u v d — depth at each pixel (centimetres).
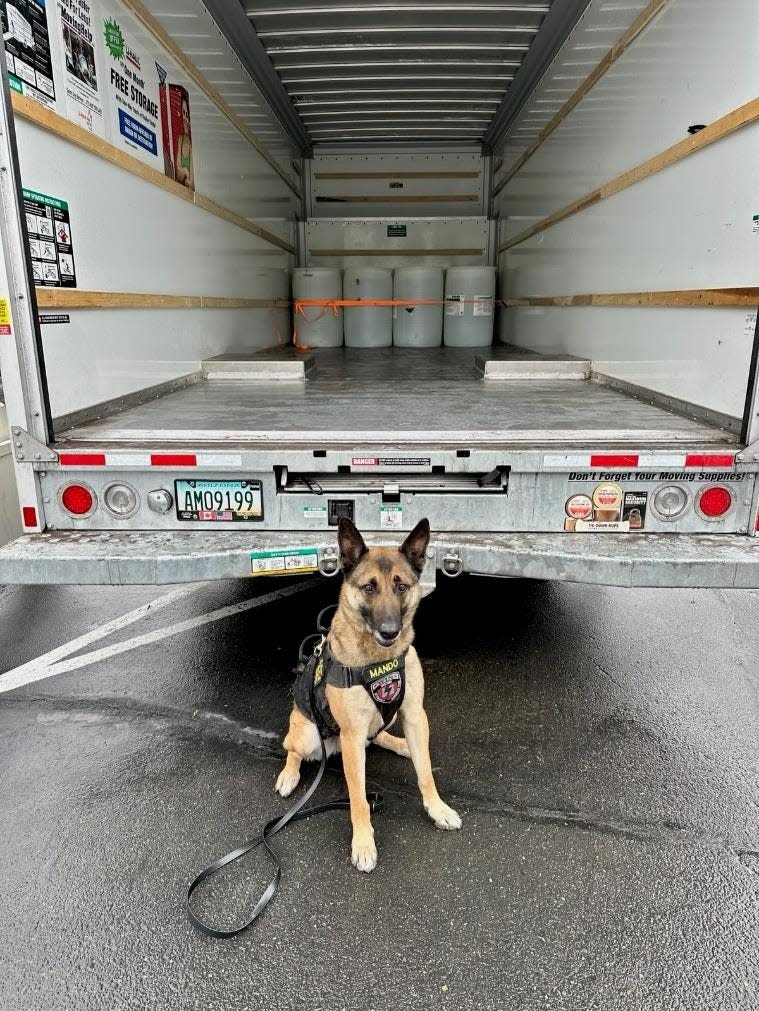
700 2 293
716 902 199
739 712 299
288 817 227
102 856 218
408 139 780
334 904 199
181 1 412
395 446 272
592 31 435
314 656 239
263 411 349
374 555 222
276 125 665
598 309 445
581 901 199
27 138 257
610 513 273
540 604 416
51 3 274
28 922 194
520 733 282
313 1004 170
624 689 318
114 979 177
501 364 489
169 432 287
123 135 347
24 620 398
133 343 365
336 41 512
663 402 346
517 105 635
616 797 244
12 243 249
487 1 446
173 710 301
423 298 775
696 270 305
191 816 236
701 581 251
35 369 262
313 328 778
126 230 350
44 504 277
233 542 268
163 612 406
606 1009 168
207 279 488
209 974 178
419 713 229
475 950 184
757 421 258
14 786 251
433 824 231
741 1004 169
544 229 573
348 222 805
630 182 379
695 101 301
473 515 277
